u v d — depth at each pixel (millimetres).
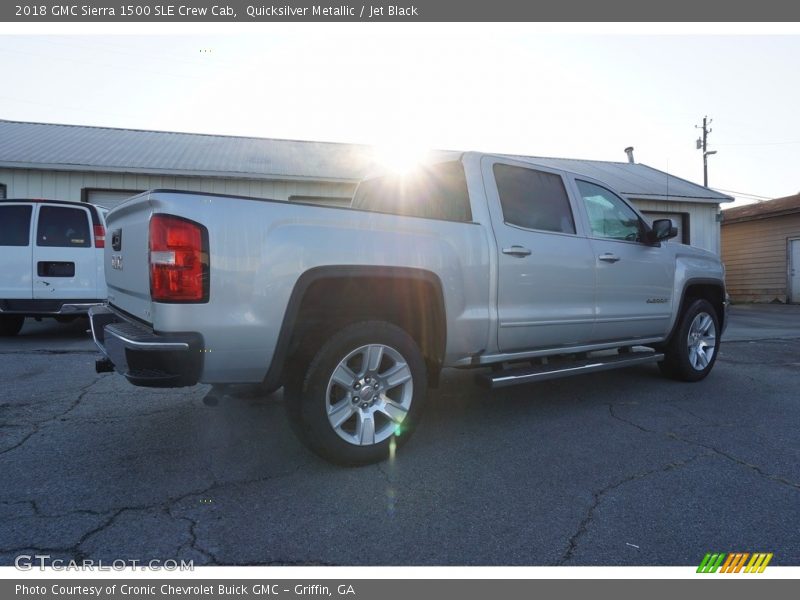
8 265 7391
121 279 3441
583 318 4445
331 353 3146
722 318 6000
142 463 3336
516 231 4051
